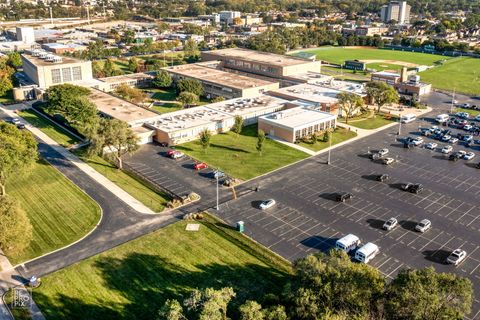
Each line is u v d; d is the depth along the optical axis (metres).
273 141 137.50
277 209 96.38
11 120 156.12
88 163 119.81
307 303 56.41
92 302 68.50
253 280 73.31
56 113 155.00
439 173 116.94
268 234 86.88
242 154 127.44
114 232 86.81
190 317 59.09
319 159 124.75
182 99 175.88
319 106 164.25
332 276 59.38
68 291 70.62
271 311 56.66
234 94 182.38
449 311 52.41
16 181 108.56
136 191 104.25
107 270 75.56
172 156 123.94
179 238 85.06
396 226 90.44
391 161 122.81
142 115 150.12
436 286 54.84
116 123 115.19
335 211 96.06
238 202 99.31
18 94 183.62
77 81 198.75
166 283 72.69
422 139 141.88
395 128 154.38
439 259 79.56
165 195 102.44
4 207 76.31
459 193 105.69
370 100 181.62
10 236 74.75
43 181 108.69
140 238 84.75
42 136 140.62
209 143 135.62
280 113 146.62
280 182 109.56
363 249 79.25
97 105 161.00
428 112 175.62
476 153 132.12
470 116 170.62
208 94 195.38
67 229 87.81
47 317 65.31
